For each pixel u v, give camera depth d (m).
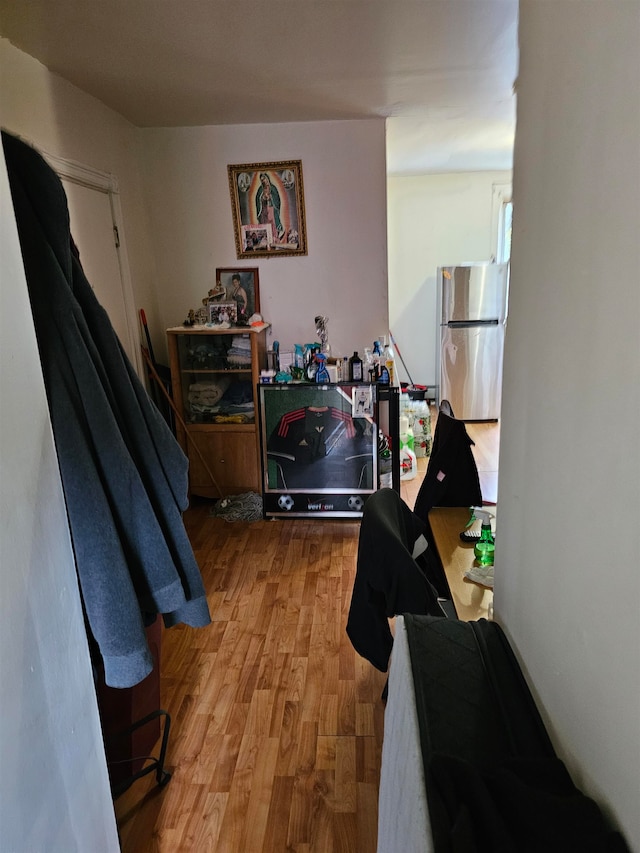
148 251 3.59
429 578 1.92
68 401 1.06
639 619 0.60
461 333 5.30
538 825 0.68
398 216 5.73
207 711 1.96
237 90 2.70
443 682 0.98
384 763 1.20
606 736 0.68
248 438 3.49
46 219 1.04
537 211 0.89
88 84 2.59
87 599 1.13
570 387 0.77
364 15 1.87
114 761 1.63
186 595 1.38
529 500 0.95
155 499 1.30
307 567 2.90
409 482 4.07
